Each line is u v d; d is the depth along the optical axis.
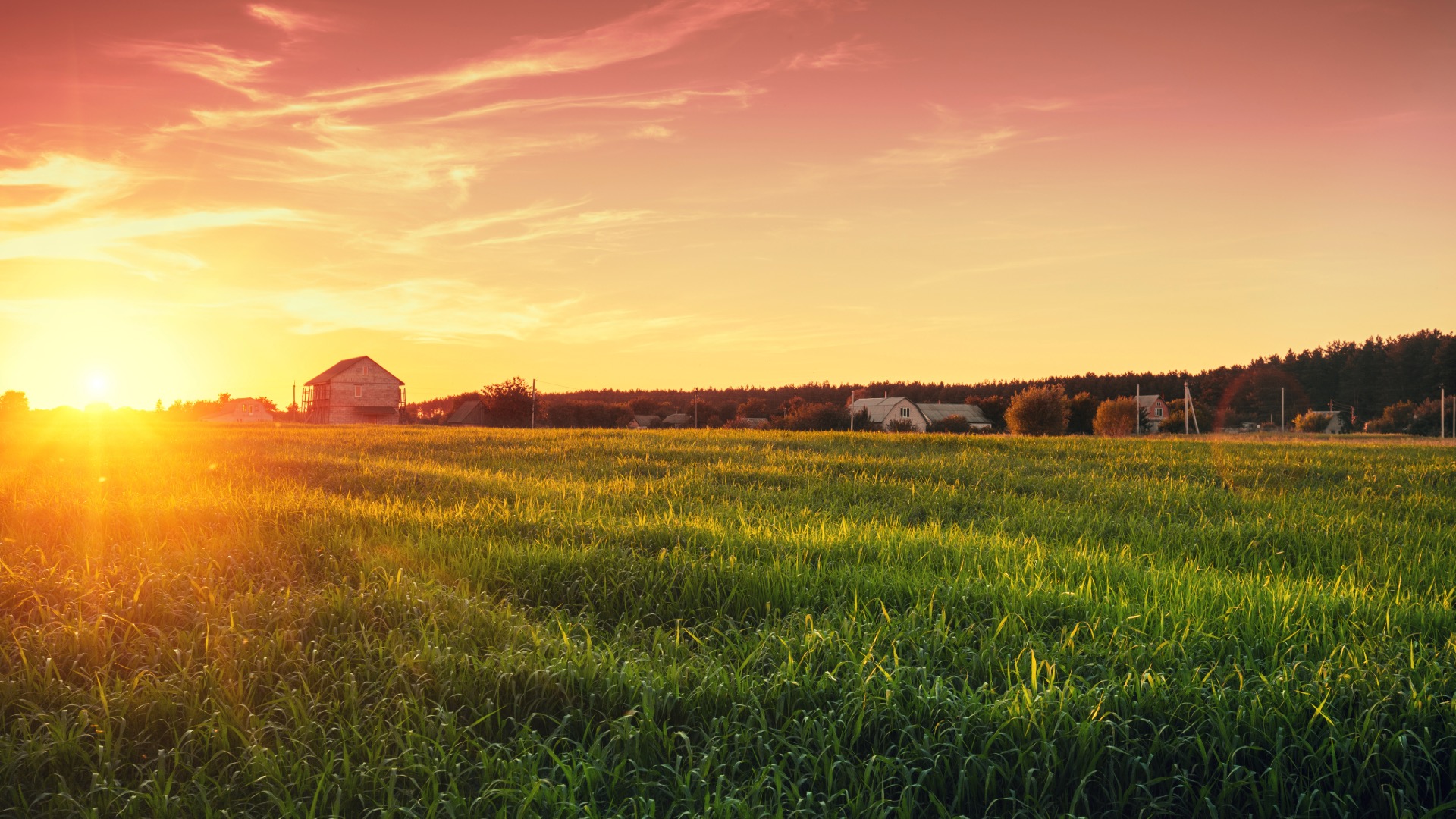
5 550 9.59
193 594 8.02
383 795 4.99
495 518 12.77
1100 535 13.12
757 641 7.29
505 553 10.20
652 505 15.39
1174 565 10.35
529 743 5.46
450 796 4.84
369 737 5.46
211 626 7.10
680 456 25.30
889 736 5.62
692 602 8.69
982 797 5.14
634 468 22.59
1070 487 18.77
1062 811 5.09
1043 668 6.46
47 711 5.86
